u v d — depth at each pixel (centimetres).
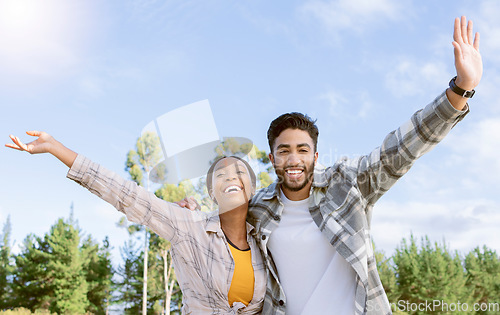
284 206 239
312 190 235
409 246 3127
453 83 208
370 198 233
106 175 212
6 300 3359
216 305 225
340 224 225
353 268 219
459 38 207
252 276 228
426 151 219
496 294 3231
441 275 2950
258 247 237
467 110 211
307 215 234
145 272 3325
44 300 3384
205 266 224
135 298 3791
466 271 3331
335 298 220
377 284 224
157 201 219
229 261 225
